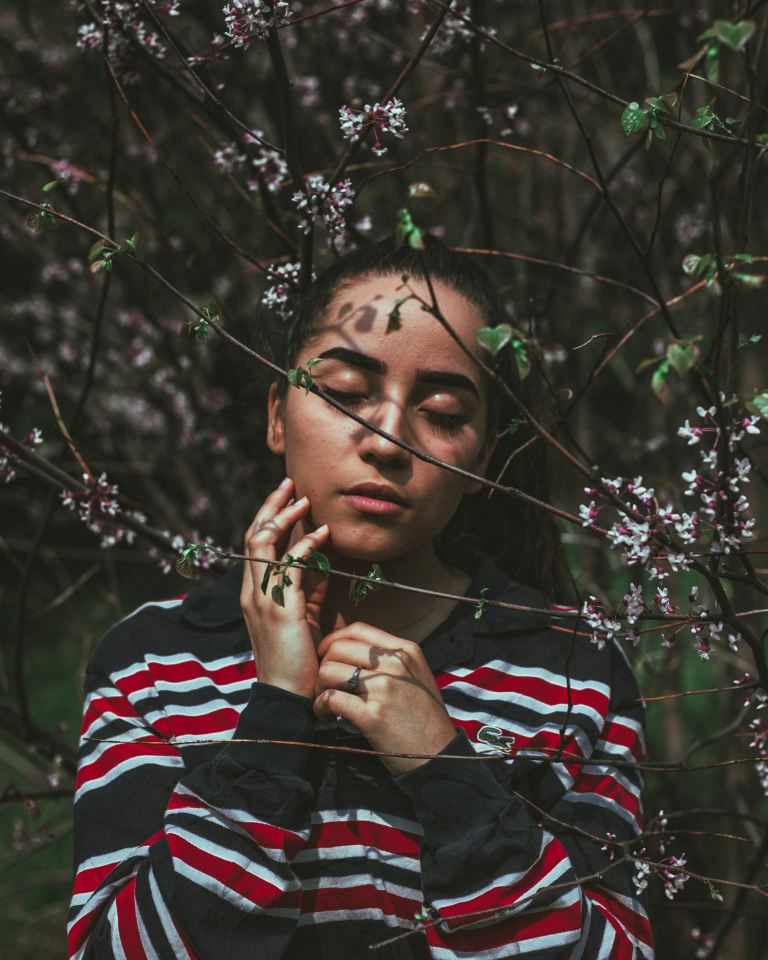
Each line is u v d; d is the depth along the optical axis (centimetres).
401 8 206
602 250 240
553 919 104
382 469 112
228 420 224
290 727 109
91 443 249
